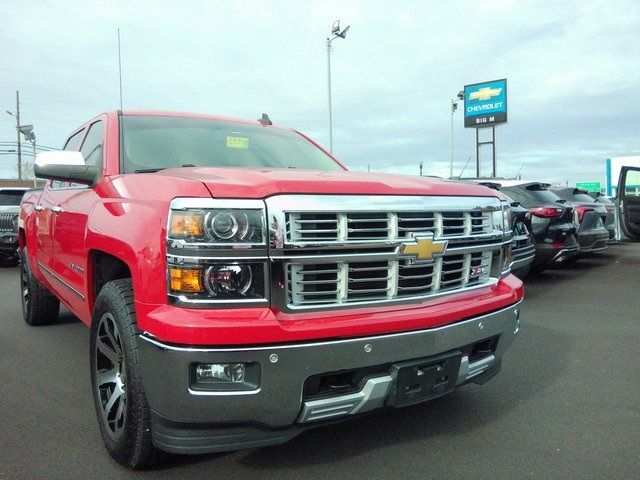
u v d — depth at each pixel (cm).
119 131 373
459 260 304
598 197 1292
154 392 242
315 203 247
